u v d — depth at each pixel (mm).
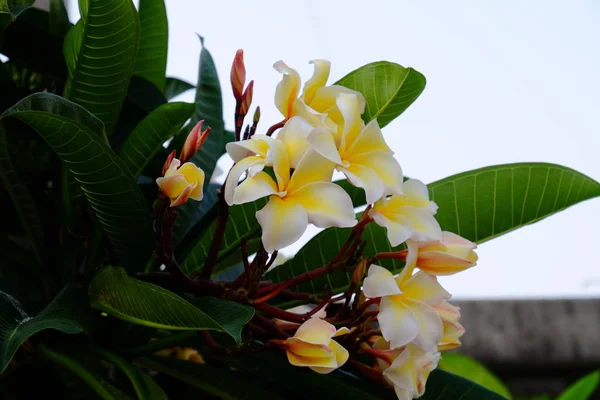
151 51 1205
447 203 1074
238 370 1049
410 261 928
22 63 1143
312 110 923
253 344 1029
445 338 969
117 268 903
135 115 1160
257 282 947
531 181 1058
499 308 2625
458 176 1066
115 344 1031
